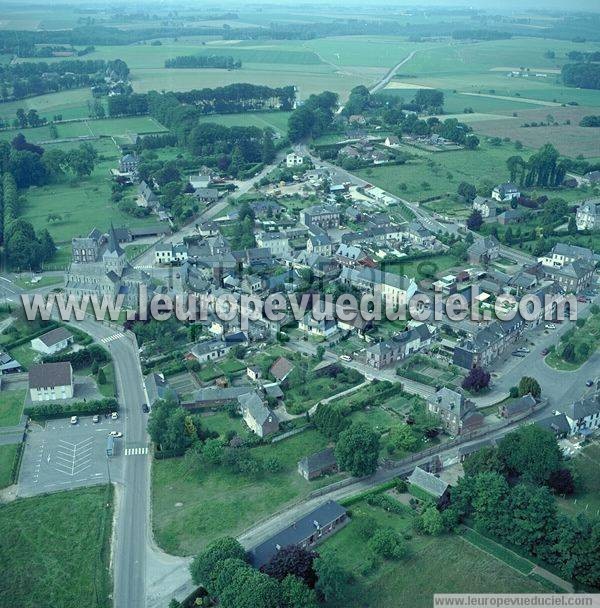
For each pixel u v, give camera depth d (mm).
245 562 158000
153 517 184500
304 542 169875
